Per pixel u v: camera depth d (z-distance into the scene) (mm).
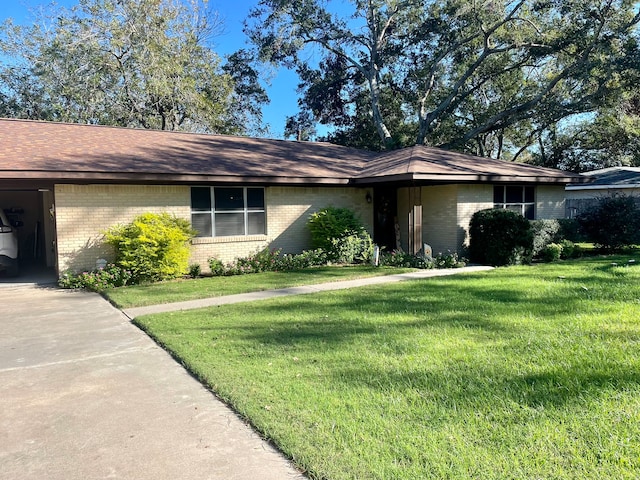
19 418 3408
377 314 6320
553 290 7559
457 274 10125
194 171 10492
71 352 5035
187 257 10539
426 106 29688
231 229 12039
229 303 7504
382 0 26250
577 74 21203
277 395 3625
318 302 7324
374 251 12234
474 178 11867
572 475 2463
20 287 9562
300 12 27438
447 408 3332
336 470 2592
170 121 27719
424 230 13773
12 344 5375
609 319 5539
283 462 2758
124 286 9477
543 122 26000
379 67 28625
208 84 28953
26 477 2643
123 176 9453
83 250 9992
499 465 2584
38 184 10148
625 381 3641
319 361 4398
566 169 31203
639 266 10039
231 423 3273
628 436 2822
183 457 2830
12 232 10891
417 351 4613
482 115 27641
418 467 2598
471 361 4273
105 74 25641
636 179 20547
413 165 11945
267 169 12016
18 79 27828
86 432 3176
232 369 4230
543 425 3021
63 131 12344
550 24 23141
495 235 11914
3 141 10375
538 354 4379
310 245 13234
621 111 22750
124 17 25141
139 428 3221
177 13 26641
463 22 24500
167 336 5449
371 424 3117
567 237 13305
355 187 13961
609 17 20547
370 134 30484
